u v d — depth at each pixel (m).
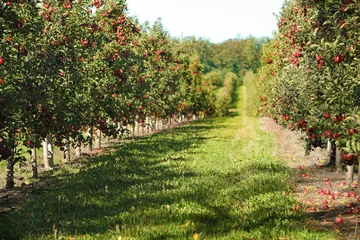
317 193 10.58
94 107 15.56
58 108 11.21
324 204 9.41
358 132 6.51
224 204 9.46
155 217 8.20
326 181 12.21
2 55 9.45
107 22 16.83
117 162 15.84
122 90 17.50
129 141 26.66
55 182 12.80
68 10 13.77
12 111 9.16
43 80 10.91
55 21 13.00
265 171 14.13
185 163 15.92
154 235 6.99
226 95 79.25
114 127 16.95
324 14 7.57
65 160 18.33
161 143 23.27
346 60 7.38
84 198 9.88
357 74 6.89
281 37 18.20
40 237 6.92
